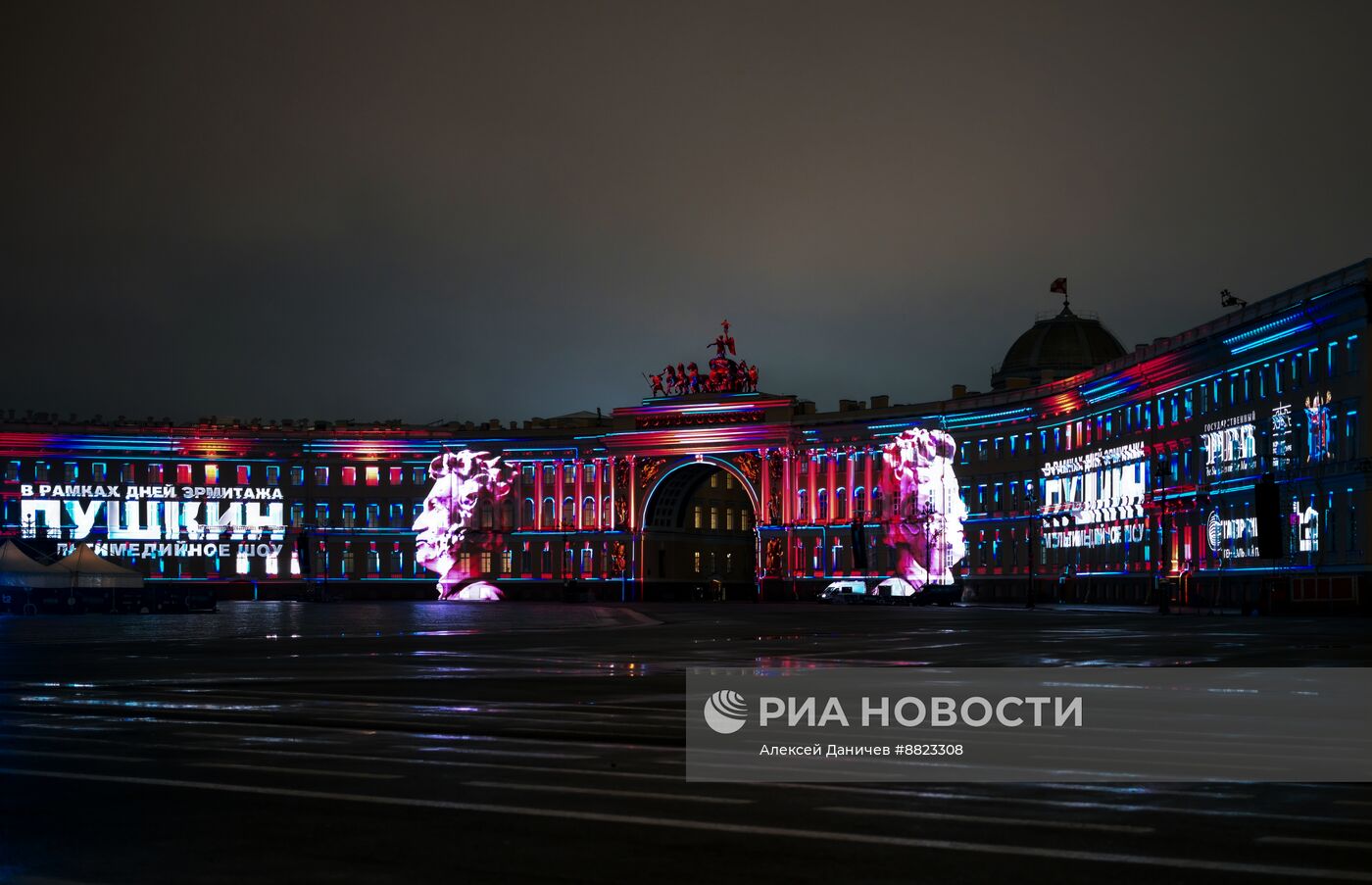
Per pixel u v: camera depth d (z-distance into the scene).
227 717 27.20
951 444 163.62
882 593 156.12
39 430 180.88
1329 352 98.81
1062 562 147.12
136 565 182.88
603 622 87.50
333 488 190.62
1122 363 133.50
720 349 187.00
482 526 191.50
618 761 20.88
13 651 51.94
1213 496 115.12
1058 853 14.27
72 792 18.05
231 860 14.08
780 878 13.24
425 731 24.86
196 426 186.62
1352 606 91.94
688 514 195.25
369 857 14.19
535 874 13.43
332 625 81.81
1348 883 12.98
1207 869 13.52
